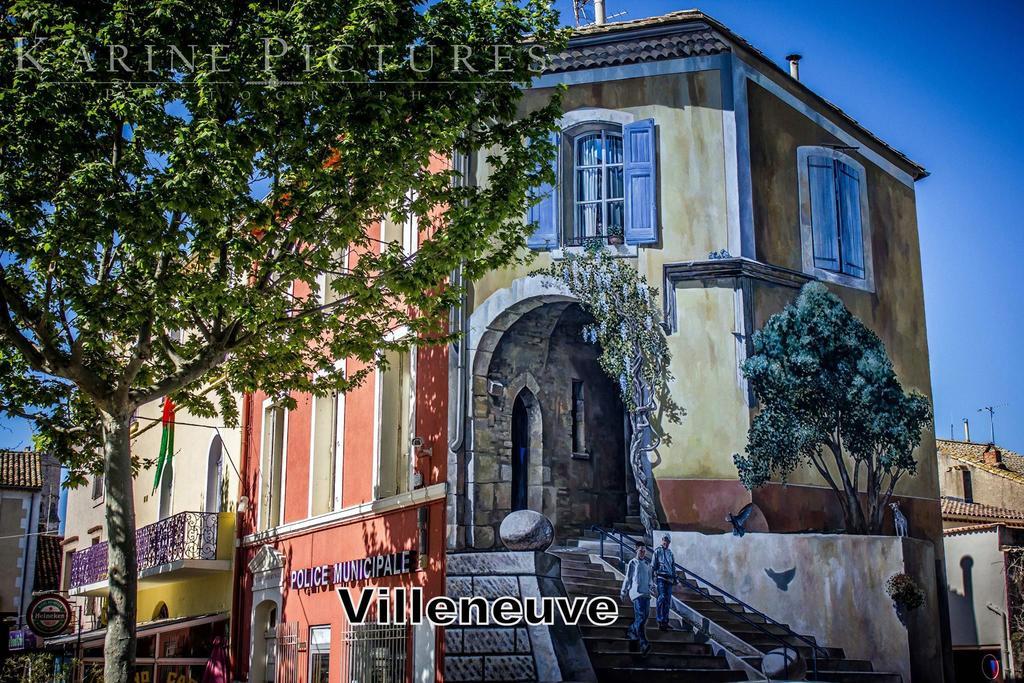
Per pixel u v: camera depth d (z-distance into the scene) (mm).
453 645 16438
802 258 19219
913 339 21156
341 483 20984
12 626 36625
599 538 18516
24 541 37594
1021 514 28641
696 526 17312
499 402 18062
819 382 18688
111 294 13812
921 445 20562
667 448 17625
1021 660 24578
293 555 22281
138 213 12938
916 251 21984
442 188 15734
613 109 18812
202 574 25984
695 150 18594
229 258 14719
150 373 15852
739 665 15969
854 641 17391
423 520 17688
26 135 13141
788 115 19703
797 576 17328
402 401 19656
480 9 14883
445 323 18094
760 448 17641
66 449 17406
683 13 18547
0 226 13391
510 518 16766
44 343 14180
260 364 16047
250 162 13648
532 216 18531
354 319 17375
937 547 20297
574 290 18109
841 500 18500
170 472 29453
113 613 13984
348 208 14312
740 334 17938
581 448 19156
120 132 14359
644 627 16000
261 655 23359
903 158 22234
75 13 13766
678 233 18297
